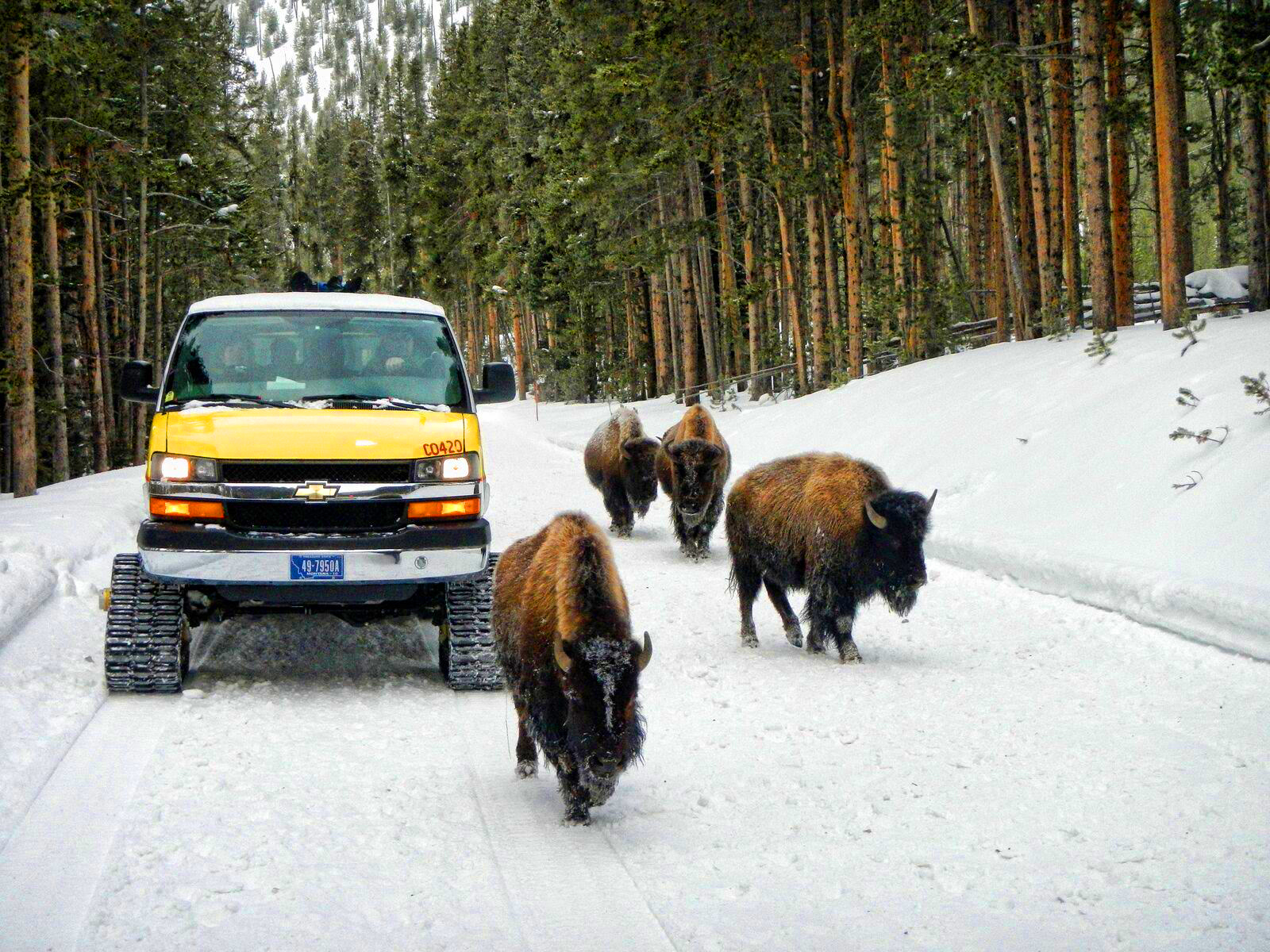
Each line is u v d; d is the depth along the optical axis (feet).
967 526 39.22
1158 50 48.19
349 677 24.82
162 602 22.54
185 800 16.85
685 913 13.51
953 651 27.27
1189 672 23.82
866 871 14.79
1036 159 65.00
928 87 59.26
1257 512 29.32
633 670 15.14
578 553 15.81
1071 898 13.84
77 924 12.80
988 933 12.94
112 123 90.94
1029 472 41.24
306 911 13.30
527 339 223.30
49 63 60.80
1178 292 48.47
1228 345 40.78
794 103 94.84
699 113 85.25
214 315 26.50
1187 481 33.37
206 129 117.08
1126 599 28.71
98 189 99.40
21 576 30.42
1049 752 19.30
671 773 18.86
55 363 76.38
